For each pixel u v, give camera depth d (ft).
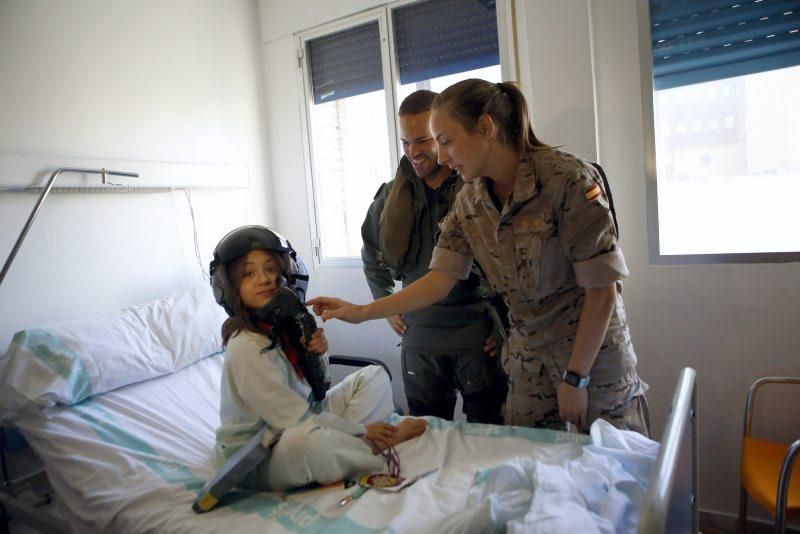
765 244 6.51
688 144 6.73
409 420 5.24
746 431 6.04
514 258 4.58
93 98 7.36
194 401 6.49
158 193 8.13
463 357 6.10
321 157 10.00
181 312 7.31
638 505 3.31
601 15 6.79
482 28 8.09
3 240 6.46
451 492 4.02
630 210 6.94
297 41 9.59
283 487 4.42
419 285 5.14
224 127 9.23
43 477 6.53
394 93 8.82
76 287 7.14
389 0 8.59
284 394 4.47
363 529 3.64
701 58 6.47
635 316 7.03
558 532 2.82
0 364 5.91
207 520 4.06
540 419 5.09
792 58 6.06
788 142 6.28
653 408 7.02
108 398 6.10
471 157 4.33
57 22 6.99
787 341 6.24
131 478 4.89
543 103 6.98
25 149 6.68
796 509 4.86
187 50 8.63
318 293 9.93
